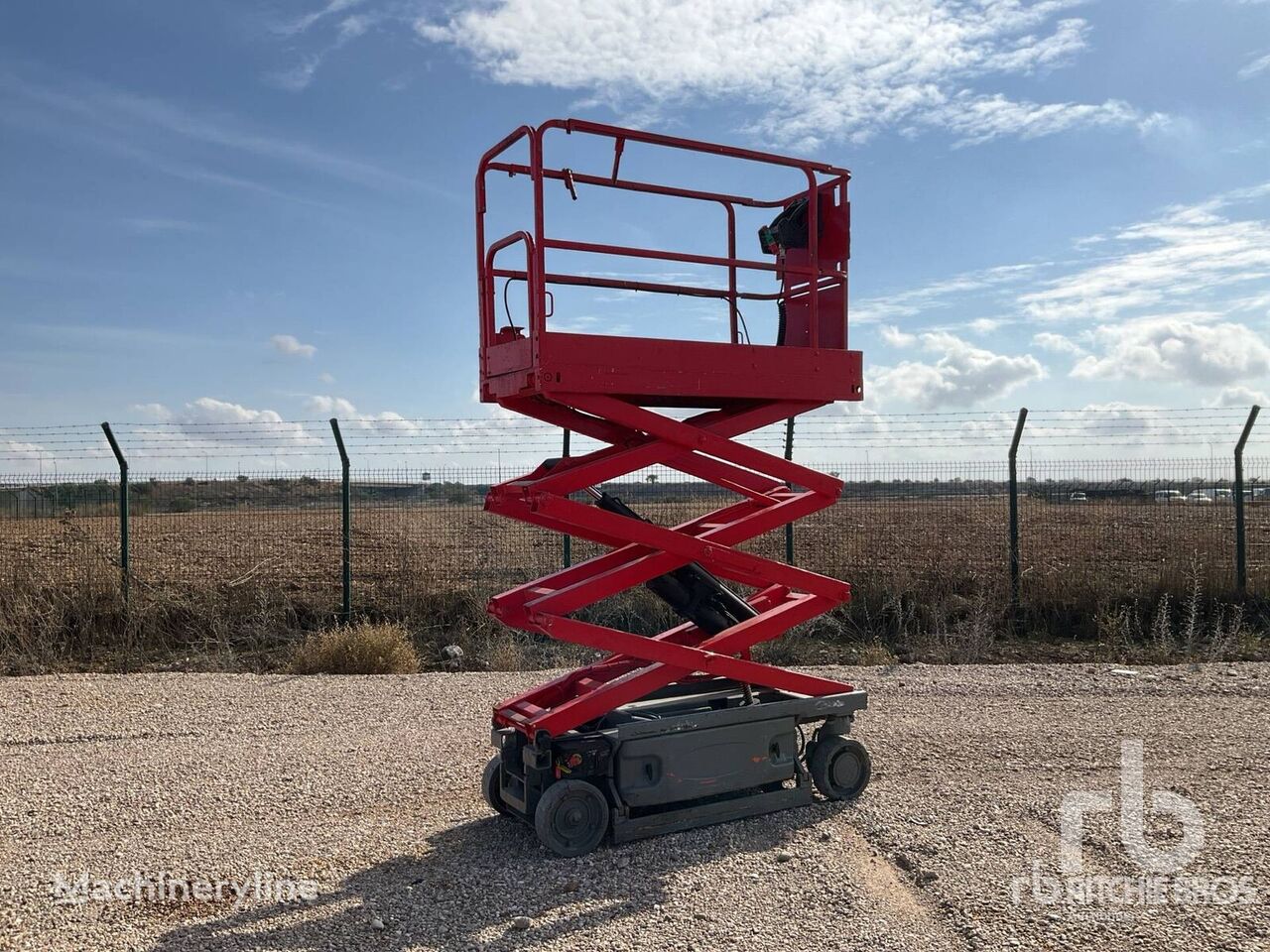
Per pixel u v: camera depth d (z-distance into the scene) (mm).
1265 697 8094
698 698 5512
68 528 13445
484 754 6586
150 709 7867
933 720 7336
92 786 5926
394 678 9117
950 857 4641
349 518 11562
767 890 4348
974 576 12141
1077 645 10938
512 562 12711
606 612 11445
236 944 3916
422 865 4707
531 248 4777
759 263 5277
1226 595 11703
